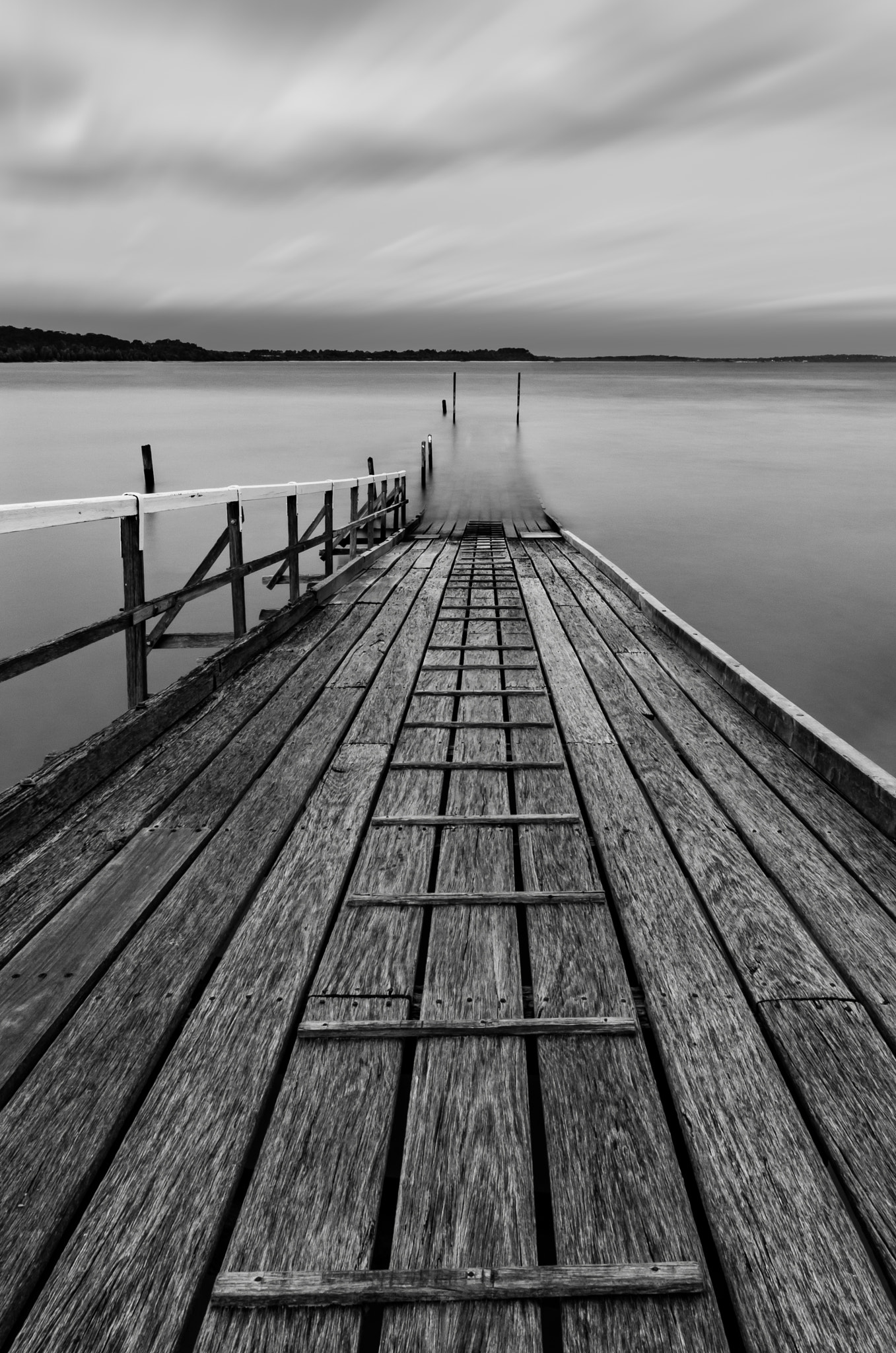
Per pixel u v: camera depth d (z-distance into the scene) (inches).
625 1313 51.8
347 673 192.4
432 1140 64.0
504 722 158.6
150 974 84.0
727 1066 72.3
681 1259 55.0
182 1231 56.6
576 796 129.8
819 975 84.9
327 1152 62.9
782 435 1473.9
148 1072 71.5
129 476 911.0
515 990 82.6
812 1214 58.4
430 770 138.0
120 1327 50.8
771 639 405.4
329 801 125.2
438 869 106.8
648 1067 72.1
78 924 91.8
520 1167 61.7
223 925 92.7
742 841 115.3
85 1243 55.7
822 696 337.4
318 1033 75.5
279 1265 54.3
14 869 104.1
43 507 119.3
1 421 1646.2
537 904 99.0
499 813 122.0
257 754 142.5
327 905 97.3
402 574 341.4
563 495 796.6
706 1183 60.7
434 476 923.4
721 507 740.0
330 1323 51.4
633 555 566.9
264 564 230.5
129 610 151.1
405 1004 79.9
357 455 1111.6
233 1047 74.0
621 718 165.0
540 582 323.0
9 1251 54.9
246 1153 63.2
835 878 104.3
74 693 316.8
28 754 266.5
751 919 95.3
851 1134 64.9
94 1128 65.0
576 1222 57.4
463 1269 54.0
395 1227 56.9
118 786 129.2
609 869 106.7
